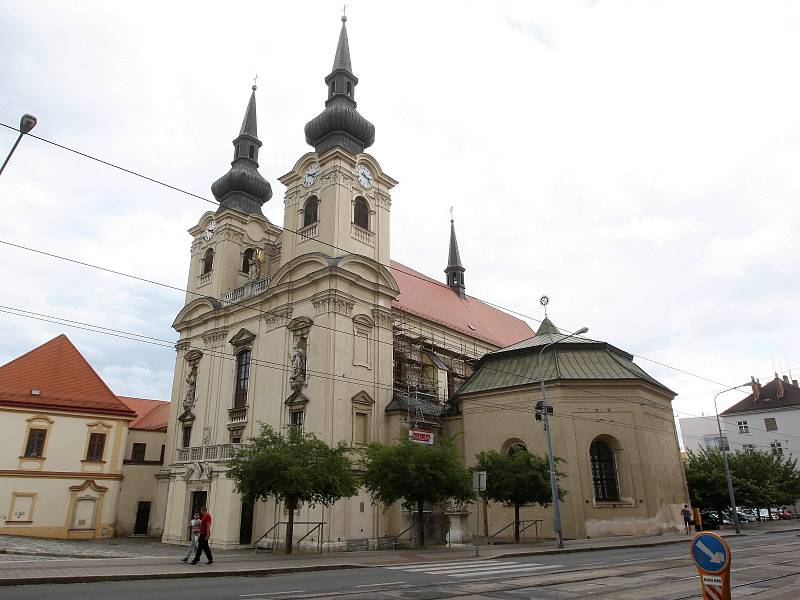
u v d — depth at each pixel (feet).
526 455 102.42
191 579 52.08
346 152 126.62
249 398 124.98
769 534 121.19
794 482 177.58
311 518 101.14
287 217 133.49
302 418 112.16
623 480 112.68
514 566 63.10
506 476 99.14
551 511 110.01
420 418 120.57
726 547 26.40
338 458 85.87
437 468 89.86
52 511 129.18
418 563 67.77
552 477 91.81
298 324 117.39
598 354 124.67
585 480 109.50
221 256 148.97
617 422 114.32
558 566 62.49
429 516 112.98
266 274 148.36
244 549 103.65
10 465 126.52
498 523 115.34
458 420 128.36
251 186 158.61
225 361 135.44
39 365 138.41
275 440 86.12
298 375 113.91
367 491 97.30
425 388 133.69
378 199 133.49
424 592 43.70
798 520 200.23
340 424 107.65
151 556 77.61
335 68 140.36
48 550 84.53
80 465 135.13
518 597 41.86
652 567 60.23
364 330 118.83
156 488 142.82
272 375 120.88
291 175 134.00
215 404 133.39
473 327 165.58
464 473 91.86
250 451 84.28
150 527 139.64
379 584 48.60
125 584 47.67
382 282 124.67
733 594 44.01
